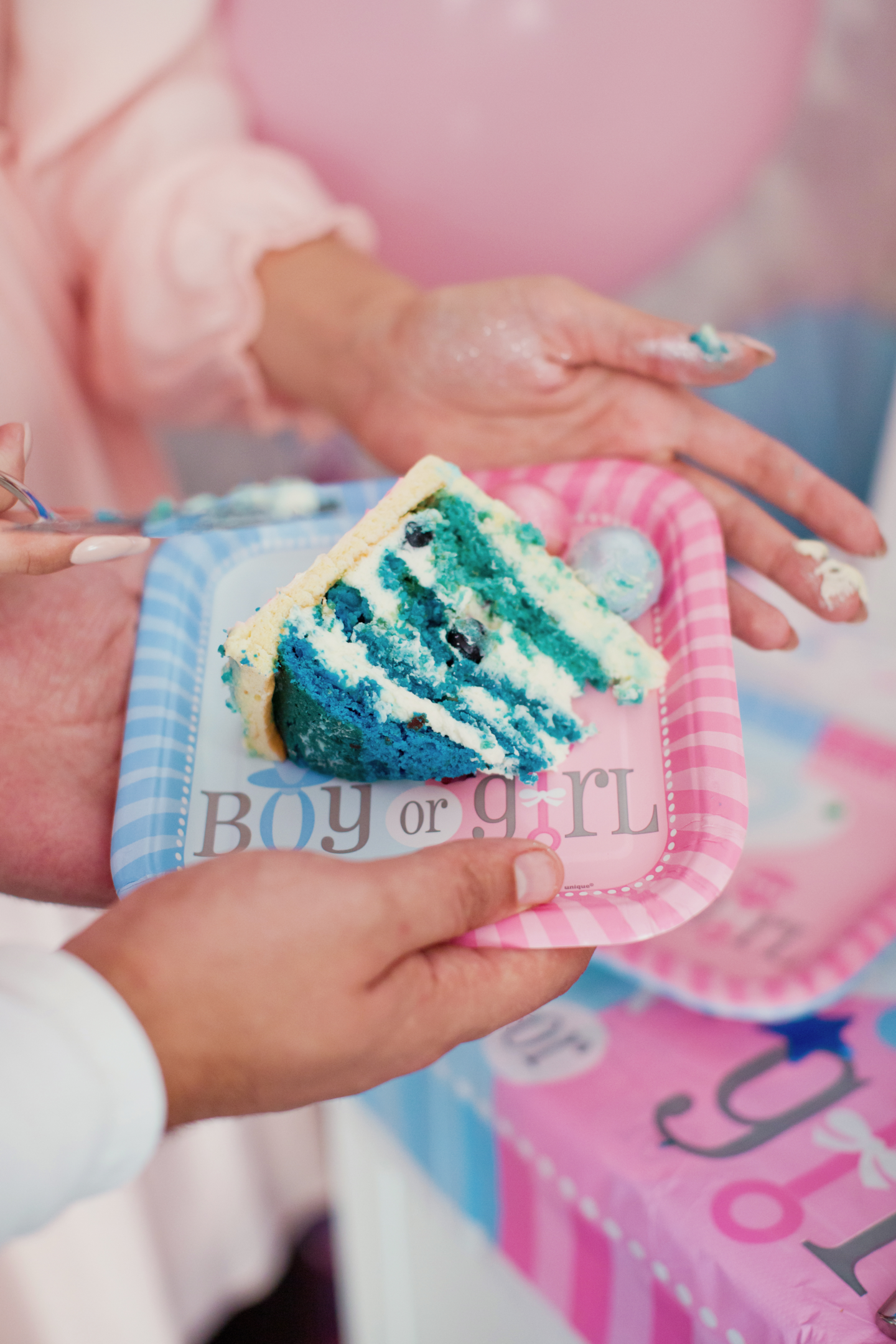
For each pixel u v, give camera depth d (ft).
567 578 3.85
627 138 6.74
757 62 6.73
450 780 3.73
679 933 4.62
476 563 3.85
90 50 6.33
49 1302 5.90
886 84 7.70
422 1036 2.93
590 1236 3.97
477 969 3.01
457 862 2.92
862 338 8.79
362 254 6.37
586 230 7.29
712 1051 4.21
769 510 8.24
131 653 4.35
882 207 8.20
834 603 4.32
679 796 3.48
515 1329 4.81
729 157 7.22
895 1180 3.56
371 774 3.74
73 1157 2.31
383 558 3.77
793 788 5.25
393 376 5.41
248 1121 7.22
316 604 3.65
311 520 4.46
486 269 7.62
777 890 4.76
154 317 6.55
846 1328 3.10
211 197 6.29
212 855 3.59
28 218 6.47
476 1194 4.70
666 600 3.99
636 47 6.34
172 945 2.63
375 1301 6.13
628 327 4.49
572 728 3.72
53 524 3.62
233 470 9.41
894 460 7.31
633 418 4.82
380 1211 5.73
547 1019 4.48
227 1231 7.38
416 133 6.82
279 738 3.82
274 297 6.36
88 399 7.34
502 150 6.80
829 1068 4.04
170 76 6.72
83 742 4.19
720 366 4.37
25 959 2.50
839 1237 3.38
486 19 6.20
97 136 6.71
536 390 4.88
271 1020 2.67
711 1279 3.42
